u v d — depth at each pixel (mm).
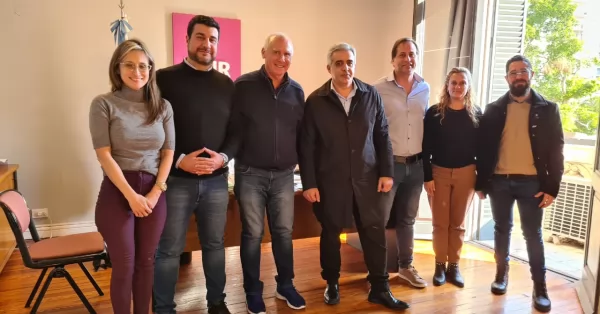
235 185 2316
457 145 2629
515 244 3686
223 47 3996
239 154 2264
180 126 2057
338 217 2389
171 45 3848
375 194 2439
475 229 3789
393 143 2664
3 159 3457
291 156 2311
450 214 2771
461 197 2701
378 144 2465
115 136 1827
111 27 3389
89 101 3656
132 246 1911
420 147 2729
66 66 3561
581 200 3502
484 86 3633
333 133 2322
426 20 4023
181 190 2086
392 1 4590
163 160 1959
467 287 2793
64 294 2617
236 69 4078
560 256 3463
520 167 2486
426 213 3926
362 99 2359
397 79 2691
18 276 2875
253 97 2197
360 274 2994
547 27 3564
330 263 2504
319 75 4441
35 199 3609
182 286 2768
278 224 2393
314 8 4336
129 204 1846
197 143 2066
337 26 4441
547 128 2396
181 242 2156
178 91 2035
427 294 2686
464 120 2605
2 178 2748
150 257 1984
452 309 2494
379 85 2699
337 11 4422
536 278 2551
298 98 2334
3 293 2617
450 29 3723
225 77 2184
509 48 3643
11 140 3488
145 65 1845
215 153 2074
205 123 2068
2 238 2836
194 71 2072
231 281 2854
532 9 3625
